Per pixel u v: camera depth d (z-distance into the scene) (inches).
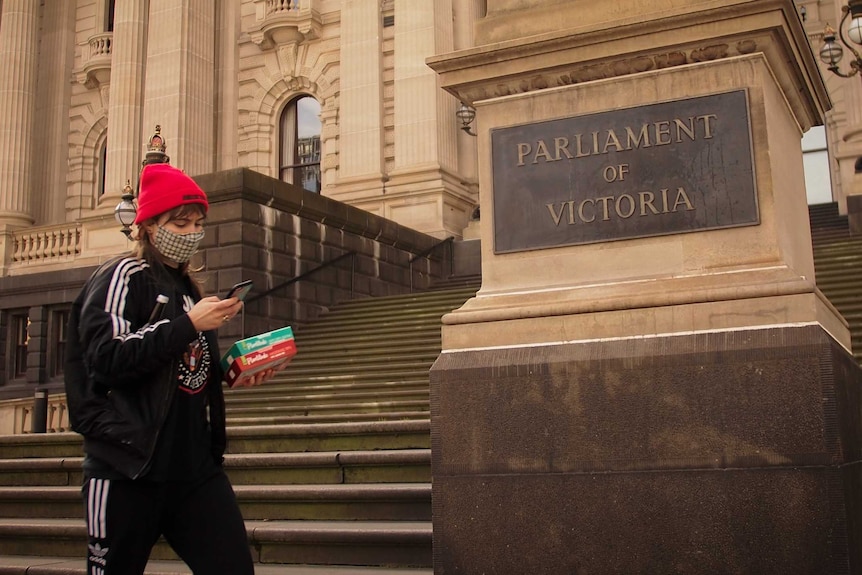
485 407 189.9
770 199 183.9
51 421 612.1
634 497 176.7
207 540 135.2
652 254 190.4
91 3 1254.3
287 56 1095.0
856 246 590.6
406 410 437.7
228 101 1113.4
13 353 957.2
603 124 197.9
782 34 187.8
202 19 1062.4
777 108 199.9
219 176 657.0
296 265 692.7
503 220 203.6
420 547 225.6
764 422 170.1
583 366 183.8
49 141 1229.7
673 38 190.5
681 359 177.2
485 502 187.2
